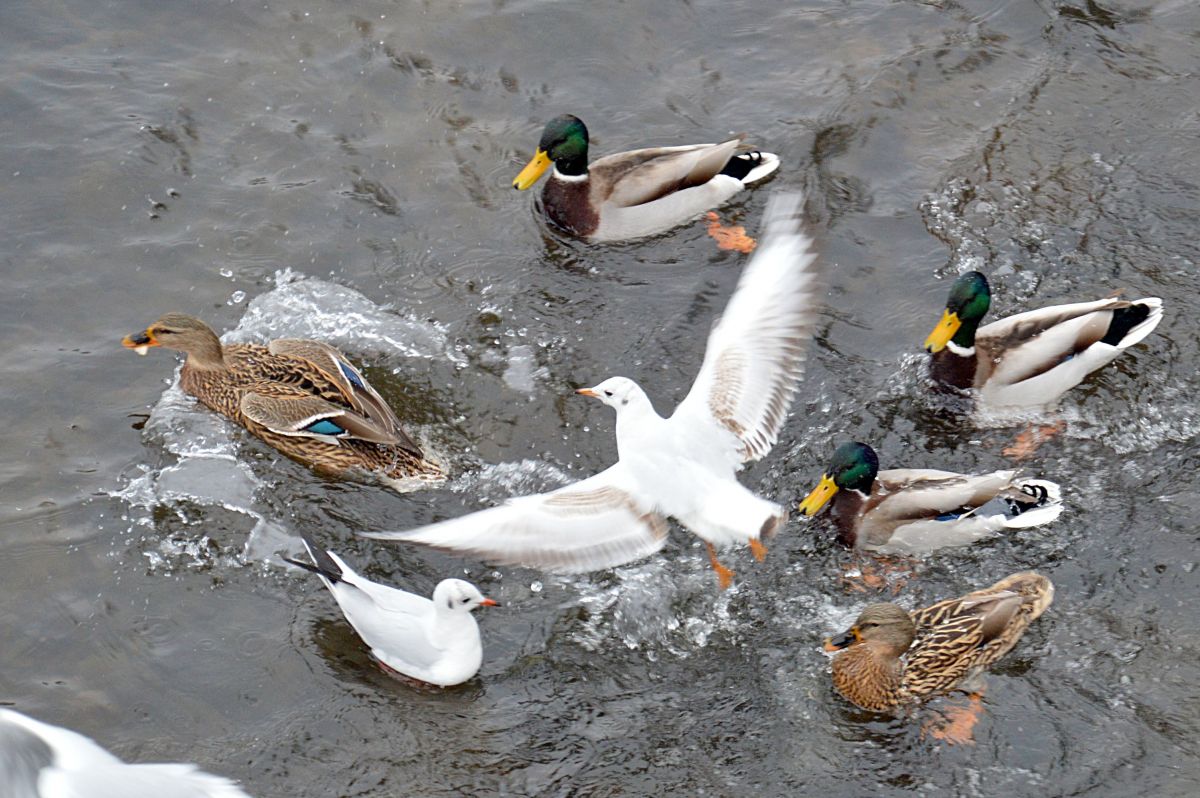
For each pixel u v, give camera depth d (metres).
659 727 8.45
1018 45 13.85
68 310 11.29
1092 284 11.60
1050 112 13.15
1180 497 9.88
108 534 9.63
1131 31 13.98
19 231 11.81
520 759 8.23
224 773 8.10
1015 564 9.56
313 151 12.73
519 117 13.18
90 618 9.05
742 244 12.09
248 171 12.52
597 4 14.10
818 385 10.84
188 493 9.98
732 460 7.38
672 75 13.62
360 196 12.38
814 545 9.74
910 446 10.43
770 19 14.12
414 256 11.93
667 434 7.31
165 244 11.85
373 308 11.47
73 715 8.43
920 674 8.63
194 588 9.31
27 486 9.92
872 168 12.67
